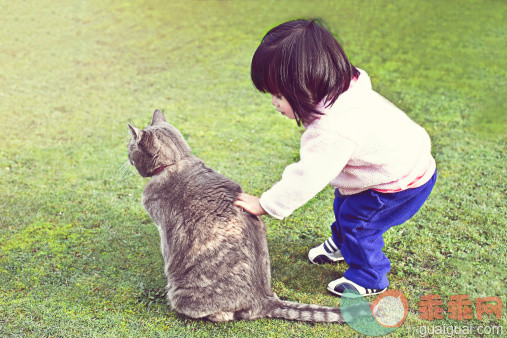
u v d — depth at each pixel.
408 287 3.04
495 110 5.31
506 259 3.18
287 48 2.21
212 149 4.88
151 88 6.45
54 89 6.46
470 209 3.72
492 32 7.64
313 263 3.31
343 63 2.25
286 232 3.65
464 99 5.61
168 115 5.64
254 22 8.75
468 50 7.04
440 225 3.57
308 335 2.70
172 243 2.77
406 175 2.47
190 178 2.85
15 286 3.12
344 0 9.41
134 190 4.28
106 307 2.95
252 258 2.70
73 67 7.20
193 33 8.41
